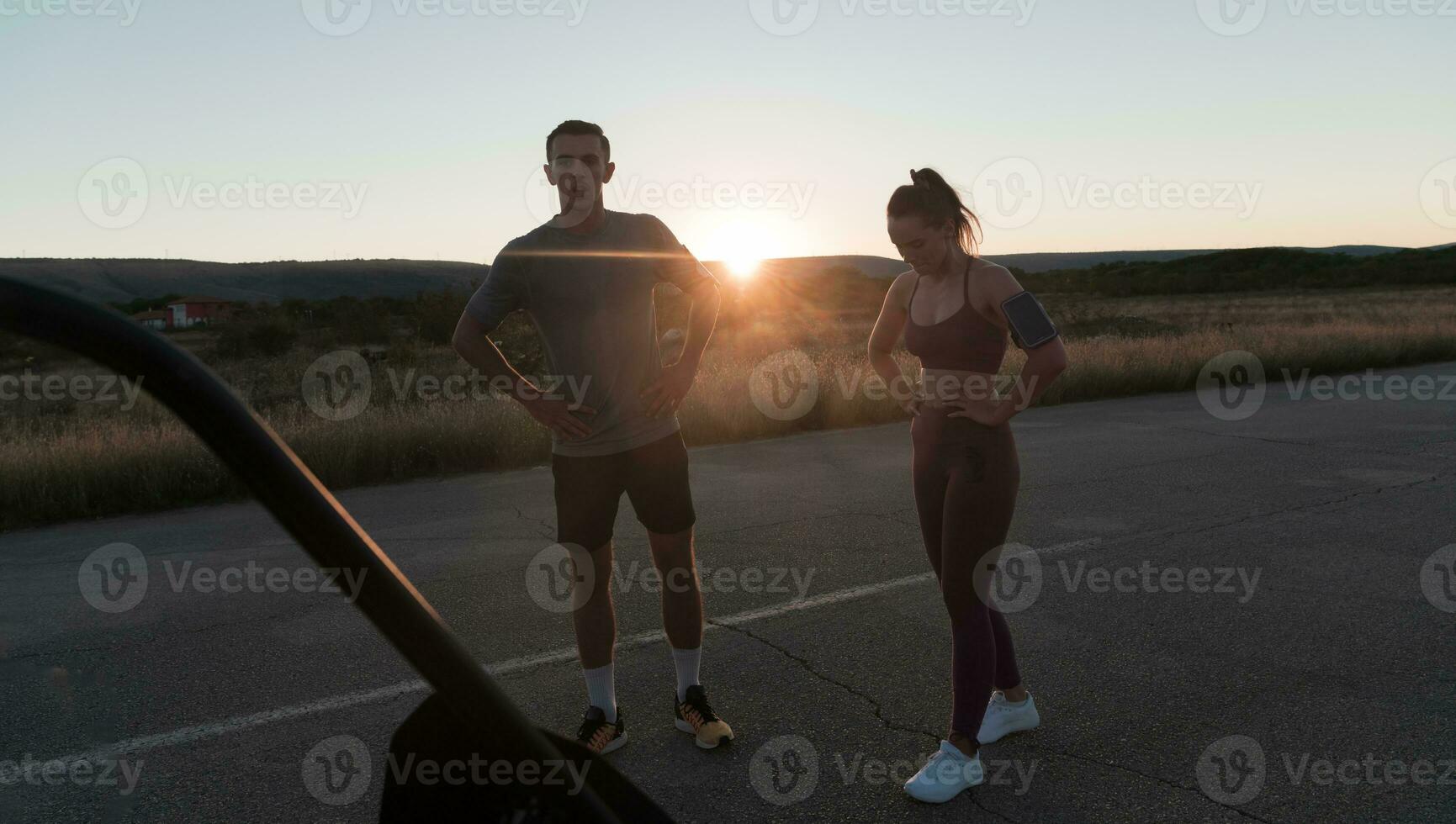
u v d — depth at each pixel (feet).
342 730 10.89
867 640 13.32
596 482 9.89
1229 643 12.82
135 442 27.43
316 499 1.82
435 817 2.24
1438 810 8.70
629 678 12.26
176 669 12.73
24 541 22.09
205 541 20.95
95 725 10.72
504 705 2.13
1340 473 24.45
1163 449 28.99
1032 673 12.02
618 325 9.62
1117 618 13.92
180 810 9.06
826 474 26.53
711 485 25.36
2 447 27.20
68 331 1.57
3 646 13.66
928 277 9.57
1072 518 20.13
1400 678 11.55
